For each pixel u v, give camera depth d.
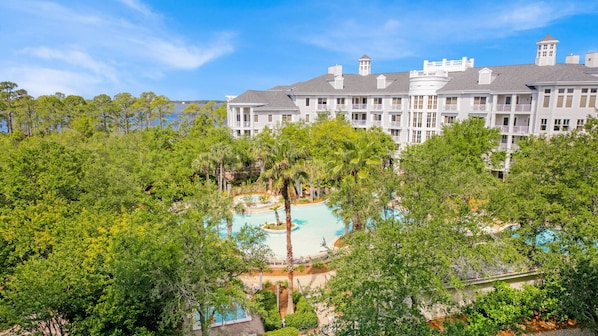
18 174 25.88
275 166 22.30
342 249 19.92
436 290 16.08
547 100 42.94
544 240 23.05
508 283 21.61
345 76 71.38
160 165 45.16
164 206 27.83
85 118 74.62
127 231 17.23
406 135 61.72
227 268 18.52
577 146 25.20
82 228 19.03
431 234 16.97
